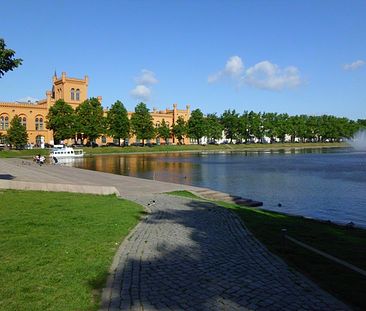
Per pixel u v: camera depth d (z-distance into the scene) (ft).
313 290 25.89
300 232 46.14
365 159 274.98
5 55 80.28
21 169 168.86
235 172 182.09
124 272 29.40
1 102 356.18
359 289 26.27
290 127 524.52
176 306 23.49
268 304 23.77
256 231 45.57
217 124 474.90
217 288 26.43
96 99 360.89
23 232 40.32
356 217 77.92
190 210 61.16
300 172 178.19
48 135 385.50
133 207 61.05
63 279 27.20
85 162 262.67
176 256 34.14
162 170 197.98
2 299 23.73
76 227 43.57
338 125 578.66
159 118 497.87
